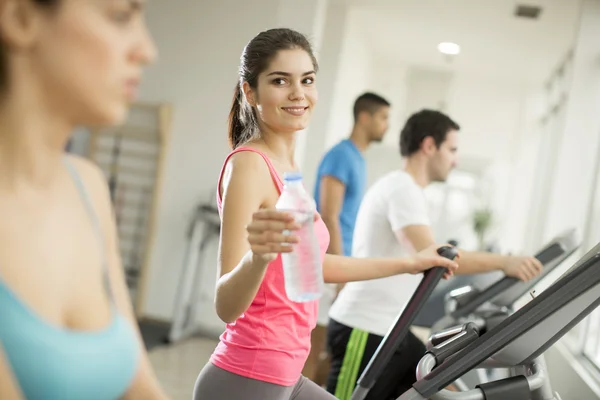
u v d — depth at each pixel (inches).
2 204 29.1
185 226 238.1
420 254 75.1
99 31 29.0
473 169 362.6
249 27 236.1
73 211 33.0
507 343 53.4
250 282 51.9
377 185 98.7
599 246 58.1
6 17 27.6
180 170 239.9
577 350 142.9
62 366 29.6
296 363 62.1
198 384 62.3
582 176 196.1
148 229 239.5
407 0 241.8
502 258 85.4
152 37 243.8
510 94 360.2
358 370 93.7
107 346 32.6
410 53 333.7
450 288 132.4
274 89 65.1
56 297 30.6
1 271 28.5
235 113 71.1
